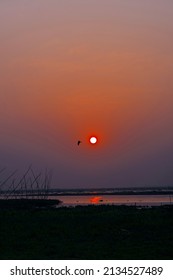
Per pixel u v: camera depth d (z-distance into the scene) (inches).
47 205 4183.1
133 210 2704.2
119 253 1489.9
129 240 1754.4
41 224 2081.7
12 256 1448.1
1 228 1971.0
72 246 1620.3
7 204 4018.2
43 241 1722.4
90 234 1871.3
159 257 1428.4
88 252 1508.4
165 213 2410.2
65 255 1456.7
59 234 1866.4
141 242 1707.7
